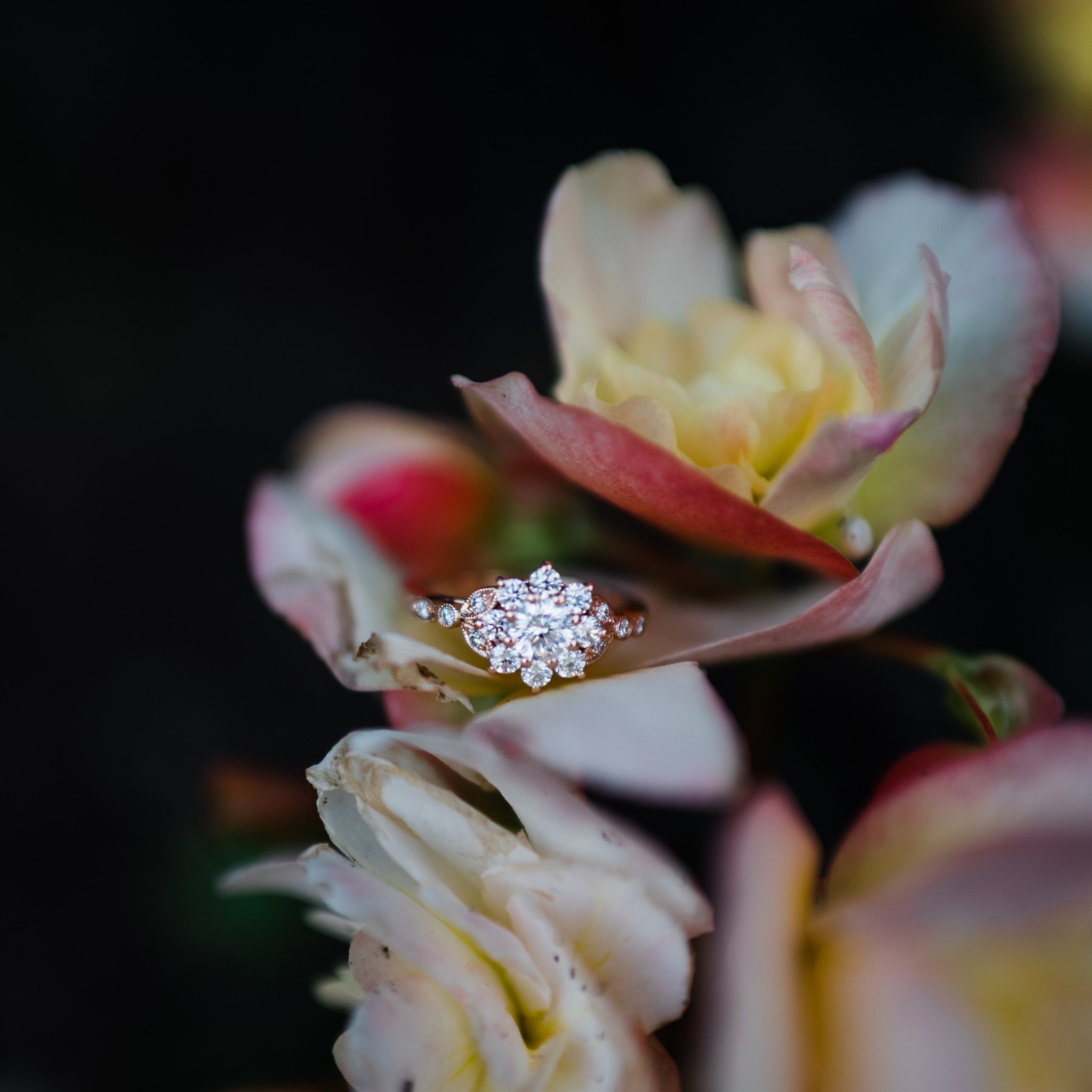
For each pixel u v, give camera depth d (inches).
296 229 10.9
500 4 11.1
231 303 10.7
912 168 9.4
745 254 5.6
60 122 10.8
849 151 9.6
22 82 10.8
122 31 11.1
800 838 4.6
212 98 11.1
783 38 10.1
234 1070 6.7
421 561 6.3
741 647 4.9
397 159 11.0
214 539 10.2
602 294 5.6
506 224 10.8
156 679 9.6
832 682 7.6
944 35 9.5
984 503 7.9
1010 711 5.2
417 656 4.9
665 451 4.7
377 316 10.7
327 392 10.5
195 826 7.2
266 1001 6.9
